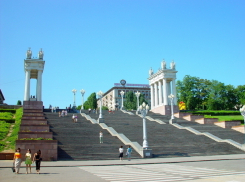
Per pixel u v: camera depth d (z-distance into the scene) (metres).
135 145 34.84
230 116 68.81
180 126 50.69
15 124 44.38
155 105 78.12
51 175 18.19
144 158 31.64
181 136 43.50
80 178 16.69
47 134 32.47
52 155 28.77
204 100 97.31
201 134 45.66
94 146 34.25
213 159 30.00
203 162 27.80
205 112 72.50
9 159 27.59
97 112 67.62
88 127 45.00
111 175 18.16
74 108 76.56
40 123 42.28
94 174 18.72
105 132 42.31
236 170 20.23
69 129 41.91
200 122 59.44
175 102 72.75
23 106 58.62
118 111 72.38
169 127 49.81
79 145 34.06
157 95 79.19
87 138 37.88
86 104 135.38
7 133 38.53
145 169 21.92
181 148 37.19
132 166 24.61
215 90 95.31
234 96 96.19
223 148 38.72
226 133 49.34
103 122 49.28
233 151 37.84
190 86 96.44
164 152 35.00
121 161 28.73
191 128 48.25
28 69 63.00
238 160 29.39
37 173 19.19
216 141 42.34
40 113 53.84
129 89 162.38
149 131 45.12
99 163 26.62
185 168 22.25
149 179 16.19
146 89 164.50
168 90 81.75
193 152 36.00
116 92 160.25
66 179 16.27
